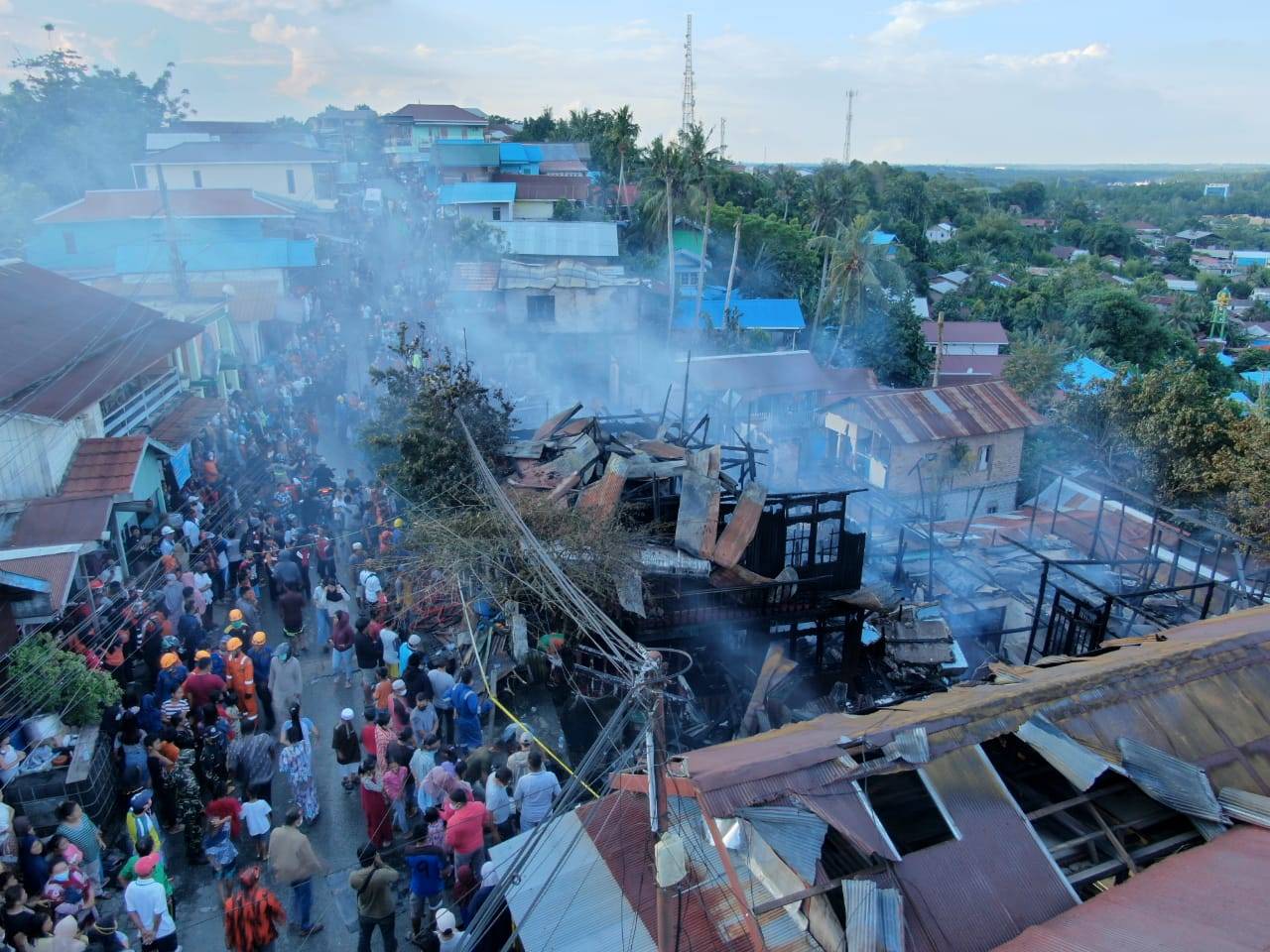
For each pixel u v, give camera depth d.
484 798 10.30
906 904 6.11
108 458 16.89
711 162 51.59
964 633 18.08
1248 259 159.50
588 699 12.51
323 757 12.52
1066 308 69.44
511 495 14.56
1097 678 8.10
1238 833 6.95
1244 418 29.69
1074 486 26.39
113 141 61.41
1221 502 28.75
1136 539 21.77
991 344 63.88
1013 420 32.84
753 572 14.05
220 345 29.42
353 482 19.86
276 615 16.23
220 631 15.34
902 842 6.62
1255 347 85.94
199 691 11.46
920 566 20.31
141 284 31.39
